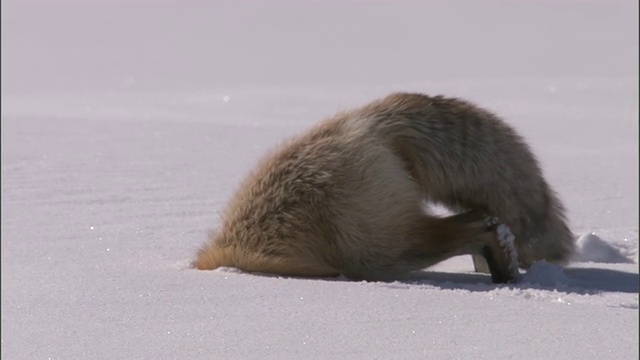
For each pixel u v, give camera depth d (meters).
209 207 15.32
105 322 7.79
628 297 8.73
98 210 14.98
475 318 7.77
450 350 6.91
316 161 9.90
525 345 7.05
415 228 9.77
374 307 8.13
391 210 9.70
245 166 20.05
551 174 20.11
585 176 19.81
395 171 9.80
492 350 6.91
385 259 9.73
